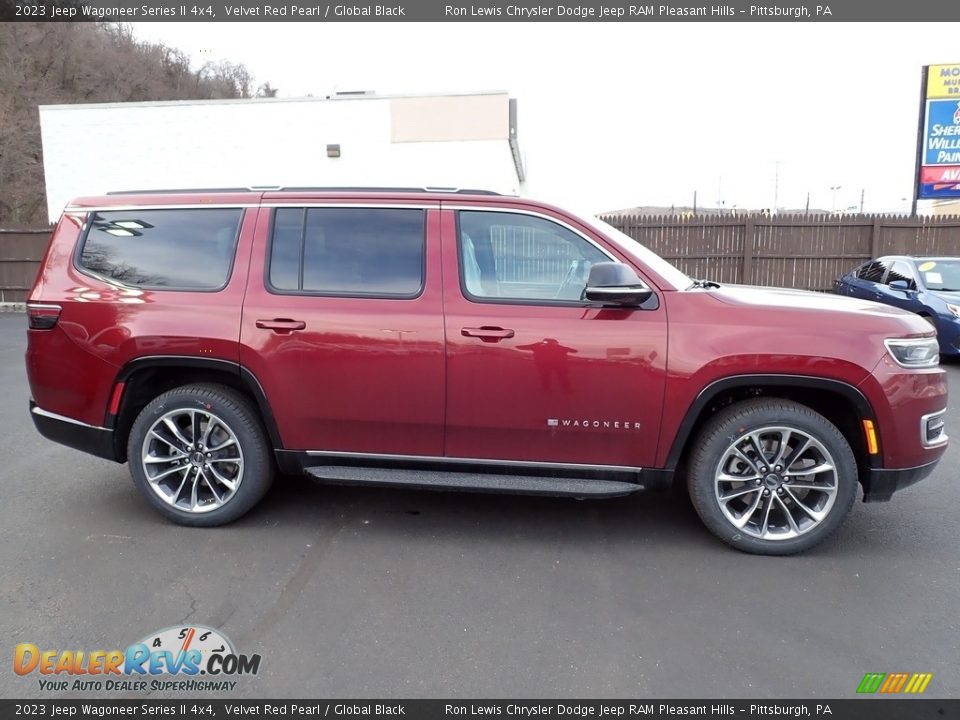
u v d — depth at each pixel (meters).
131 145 16.73
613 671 2.41
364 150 16.52
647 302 3.23
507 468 3.39
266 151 16.62
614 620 2.73
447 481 3.36
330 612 2.78
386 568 3.17
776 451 3.27
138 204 3.64
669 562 3.24
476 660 2.47
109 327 3.47
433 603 2.86
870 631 2.66
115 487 4.20
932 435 3.20
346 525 3.66
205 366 3.43
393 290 3.37
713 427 3.24
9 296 14.84
